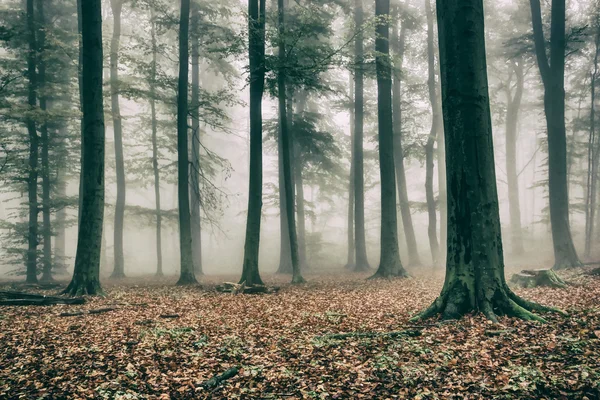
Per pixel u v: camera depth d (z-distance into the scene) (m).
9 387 5.72
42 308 11.09
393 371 5.73
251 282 15.58
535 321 7.39
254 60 16.00
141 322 9.23
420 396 4.93
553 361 5.52
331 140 24.08
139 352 7.11
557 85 17.41
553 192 17.38
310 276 22.83
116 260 23.89
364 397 5.08
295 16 22.55
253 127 16.16
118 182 24.33
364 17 25.75
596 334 6.29
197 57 24.53
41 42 19.70
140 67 19.73
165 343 7.57
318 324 8.84
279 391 5.46
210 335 8.13
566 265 16.70
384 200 18.66
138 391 5.61
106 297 13.15
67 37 20.91
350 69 16.12
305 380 5.71
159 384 5.82
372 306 10.81
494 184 8.38
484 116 8.35
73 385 5.77
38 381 5.91
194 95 24.67
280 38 14.97
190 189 25.59
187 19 18.69
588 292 10.29
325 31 21.31
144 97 19.98
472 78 8.30
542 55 18.00
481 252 8.19
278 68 15.11
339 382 5.56
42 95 19.25
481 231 8.20
